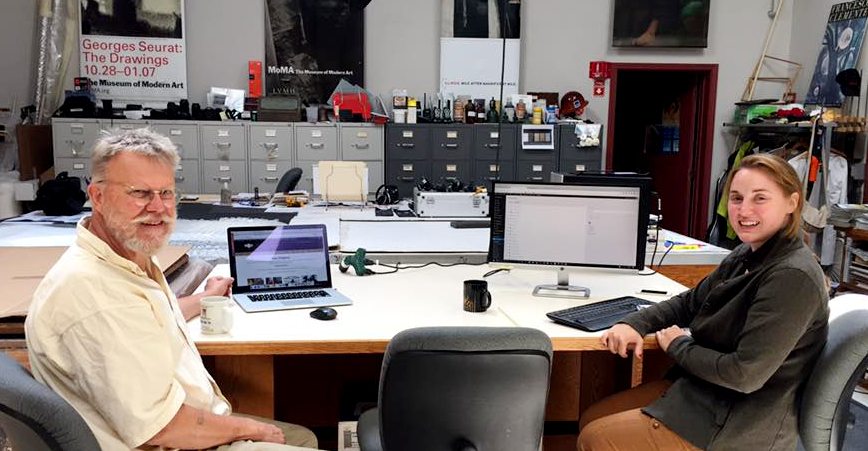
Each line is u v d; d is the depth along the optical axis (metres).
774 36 6.43
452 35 6.20
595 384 2.67
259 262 2.33
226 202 4.63
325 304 2.19
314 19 6.10
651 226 3.18
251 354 1.87
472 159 5.85
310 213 4.20
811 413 1.67
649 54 6.40
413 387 1.52
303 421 2.65
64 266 1.41
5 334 1.85
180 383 1.56
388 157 5.82
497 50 6.23
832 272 4.29
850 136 5.30
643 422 1.82
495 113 5.92
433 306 2.22
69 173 5.59
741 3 6.38
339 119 5.81
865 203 5.16
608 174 3.13
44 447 1.22
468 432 1.58
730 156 6.35
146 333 1.40
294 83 6.15
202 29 6.05
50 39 5.86
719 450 1.71
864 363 1.62
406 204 4.66
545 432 2.68
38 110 5.91
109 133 1.55
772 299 1.63
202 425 1.51
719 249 3.22
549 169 5.89
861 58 5.30
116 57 5.99
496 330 1.51
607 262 2.37
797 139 5.52
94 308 1.37
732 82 6.47
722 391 1.74
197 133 5.65
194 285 2.40
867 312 1.69
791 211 1.73
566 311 2.13
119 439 1.40
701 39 6.29
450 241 3.11
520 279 2.64
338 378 2.64
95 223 1.52
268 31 6.07
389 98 6.28
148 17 5.97
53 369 1.39
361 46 6.16
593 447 1.86
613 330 1.96
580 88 6.40
